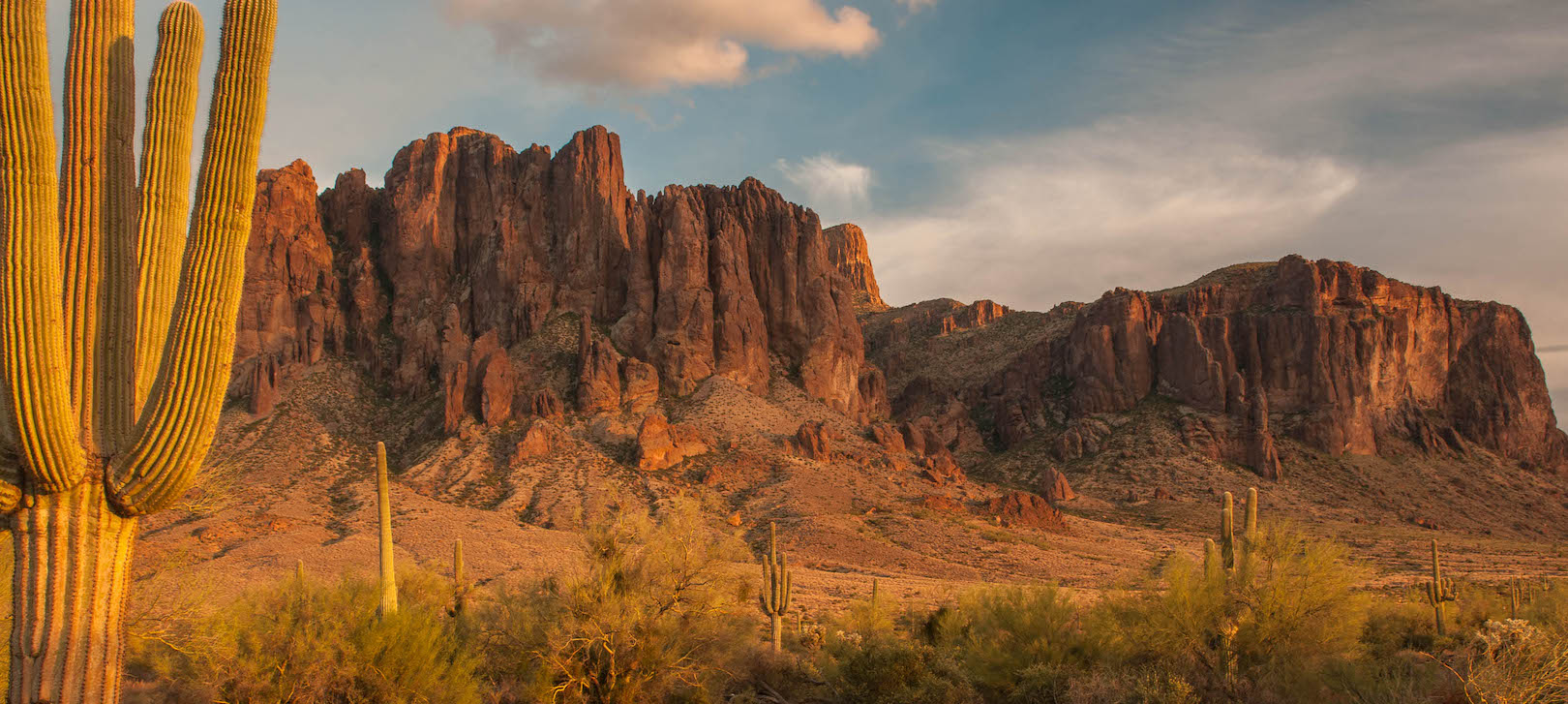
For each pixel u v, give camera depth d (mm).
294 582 18734
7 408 8156
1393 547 95688
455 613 24281
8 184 8086
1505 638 15133
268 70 9312
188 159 9727
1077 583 69500
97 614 8656
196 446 8805
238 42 9117
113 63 9148
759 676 22672
